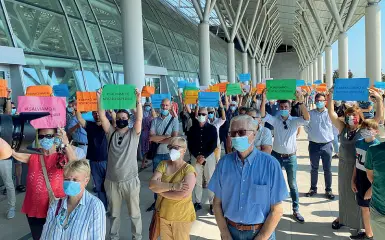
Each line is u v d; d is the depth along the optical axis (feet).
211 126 24.57
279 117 24.18
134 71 36.14
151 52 70.18
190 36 105.50
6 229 22.27
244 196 11.31
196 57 99.09
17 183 30.22
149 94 36.42
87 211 10.56
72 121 29.73
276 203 11.18
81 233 10.36
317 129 27.50
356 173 18.76
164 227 15.69
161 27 84.53
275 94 23.86
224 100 41.34
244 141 10.90
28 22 37.24
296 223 22.89
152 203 27.43
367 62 65.05
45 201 14.39
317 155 28.07
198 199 25.96
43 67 36.35
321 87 73.92
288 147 23.56
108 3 59.77
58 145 14.33
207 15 71.31
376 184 12.85
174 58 81.15
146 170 38.78
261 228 11.27
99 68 46.55
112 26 56.75
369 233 19.30
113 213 19.17
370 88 19.67
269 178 11.21
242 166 11.48
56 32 41.39
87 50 46.37
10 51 31.32
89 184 32.76
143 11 79.66
